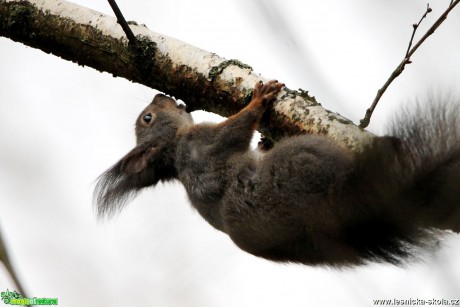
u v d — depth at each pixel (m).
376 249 9.99
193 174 12.41
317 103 10.86
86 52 12.05
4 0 12.31
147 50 11.78
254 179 10.98
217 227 11.95
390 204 9.57
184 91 11.77
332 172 9.98
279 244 10.62
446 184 9.45
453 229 9.56
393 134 9.90
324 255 10.29
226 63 11.66
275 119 11.03
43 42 12.23
